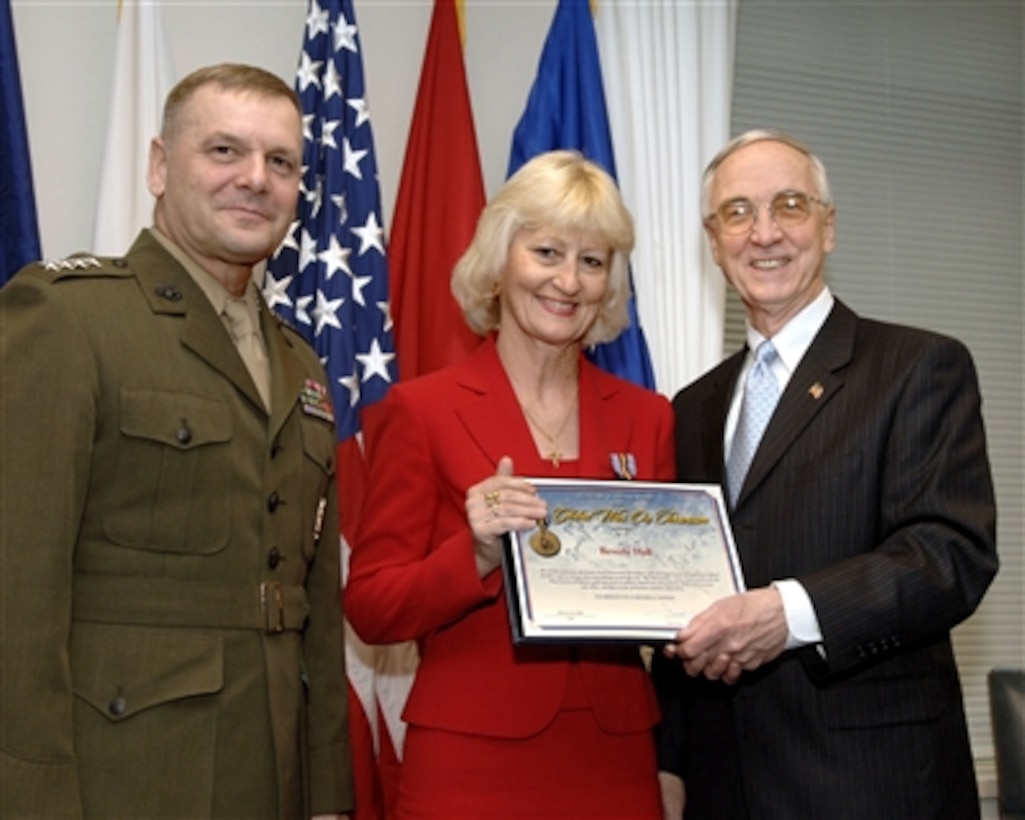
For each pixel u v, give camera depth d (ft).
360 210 9.22
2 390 4.82
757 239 6.82
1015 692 7.43
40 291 5.02
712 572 5.96
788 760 6.03
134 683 4.84
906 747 5.90
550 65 10.03
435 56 9.92
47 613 4.60
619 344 9.58
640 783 6.14
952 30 13.06
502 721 5.90
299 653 5.74
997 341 12.79
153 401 5.07
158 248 5.61
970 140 12.98
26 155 8.46
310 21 9.54
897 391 6.18
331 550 6.35
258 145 5.62
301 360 6.26
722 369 7.47
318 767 6.02
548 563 5.79
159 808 4.81
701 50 10.91
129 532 4.97
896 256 12.50
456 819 5.81
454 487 6.27
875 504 6.14
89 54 9.69
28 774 4.46
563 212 6.37
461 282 6.90
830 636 5.67
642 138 10.56
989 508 6.06
